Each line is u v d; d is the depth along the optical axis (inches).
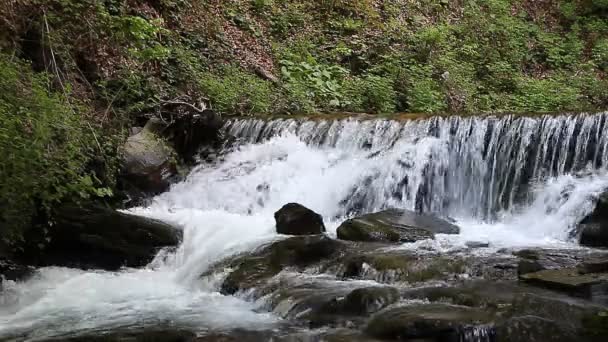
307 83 540.1
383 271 247.4
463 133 369.4
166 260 313.7
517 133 353.1
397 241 291.6
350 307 213.8
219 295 261.3
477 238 300.7
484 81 637.9
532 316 192.4
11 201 278.5
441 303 210.7
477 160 362.0
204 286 274.5
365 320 203.2
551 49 714.8
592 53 730.8
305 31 618.5
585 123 334.0
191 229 336.5
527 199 336.5
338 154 401.1
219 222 345.4
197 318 226.1
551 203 323.3
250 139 431.2
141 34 424.5
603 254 257.6
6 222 289.0
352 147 399.5
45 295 271.9
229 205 398.9
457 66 622.2
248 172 410.0
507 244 286.2
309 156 405.7
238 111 473.4
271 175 404.2
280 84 529.3
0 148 270.5
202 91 467.5
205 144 435.5
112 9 454.3
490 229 326.3
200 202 402.3
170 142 427.2
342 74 570.3
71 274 302.4
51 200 301.9
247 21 578.6
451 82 593.6
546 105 591.8
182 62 472.7
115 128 399.2
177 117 435.2
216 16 558.6
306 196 392.2
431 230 308.5
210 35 532.7
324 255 275.0
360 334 193.3
